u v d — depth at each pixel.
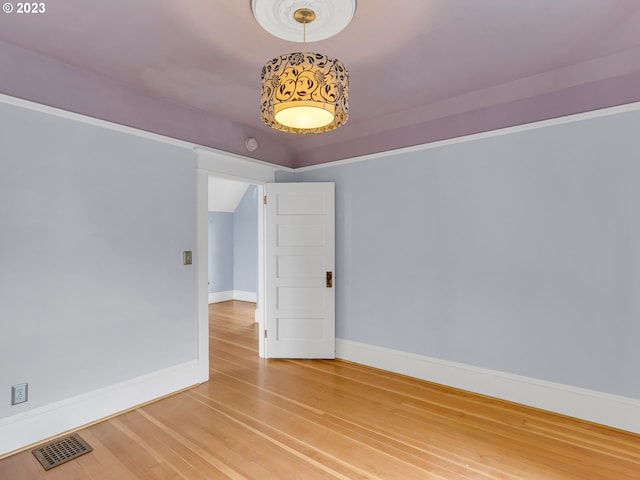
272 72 1.71
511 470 1.98
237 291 7.78
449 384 3.12
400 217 3.41
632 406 2.36
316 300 3.82
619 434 2.35
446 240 3.14
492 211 2.91
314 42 2.09
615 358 2.42
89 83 2.47
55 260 2.33
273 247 3.84
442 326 3.16
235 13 1.81
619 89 2.39
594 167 2.49
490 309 2.92
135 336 2.74
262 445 2.22
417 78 2.58
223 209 7.62
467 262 3.03
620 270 2.41
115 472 1.96
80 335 2.44
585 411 2.52
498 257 2.88
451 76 2.55
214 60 2.29
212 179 6.56
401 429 2.42
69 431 2.37
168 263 2.97
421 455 2.12
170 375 2.96
